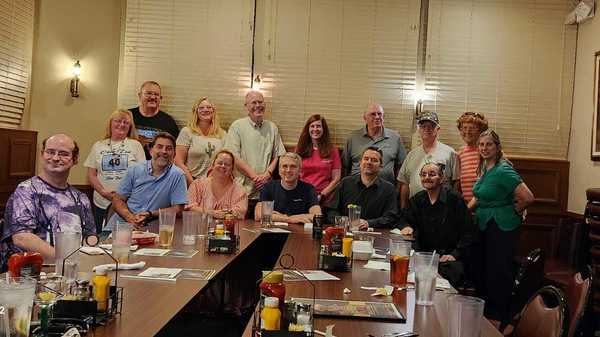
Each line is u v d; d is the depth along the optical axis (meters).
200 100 5.49
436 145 5.20
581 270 4.25
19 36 5.38
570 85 5.77
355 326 1.71
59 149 2.74
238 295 4.34
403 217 4.20
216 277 2.32
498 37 5.81
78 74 5.79
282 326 1.55
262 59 5.91
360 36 5.86
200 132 5.45
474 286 4.39
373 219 4.41
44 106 5.67
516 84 5.82
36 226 2.68
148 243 2.96
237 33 5.91
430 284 2.00
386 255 3.04
